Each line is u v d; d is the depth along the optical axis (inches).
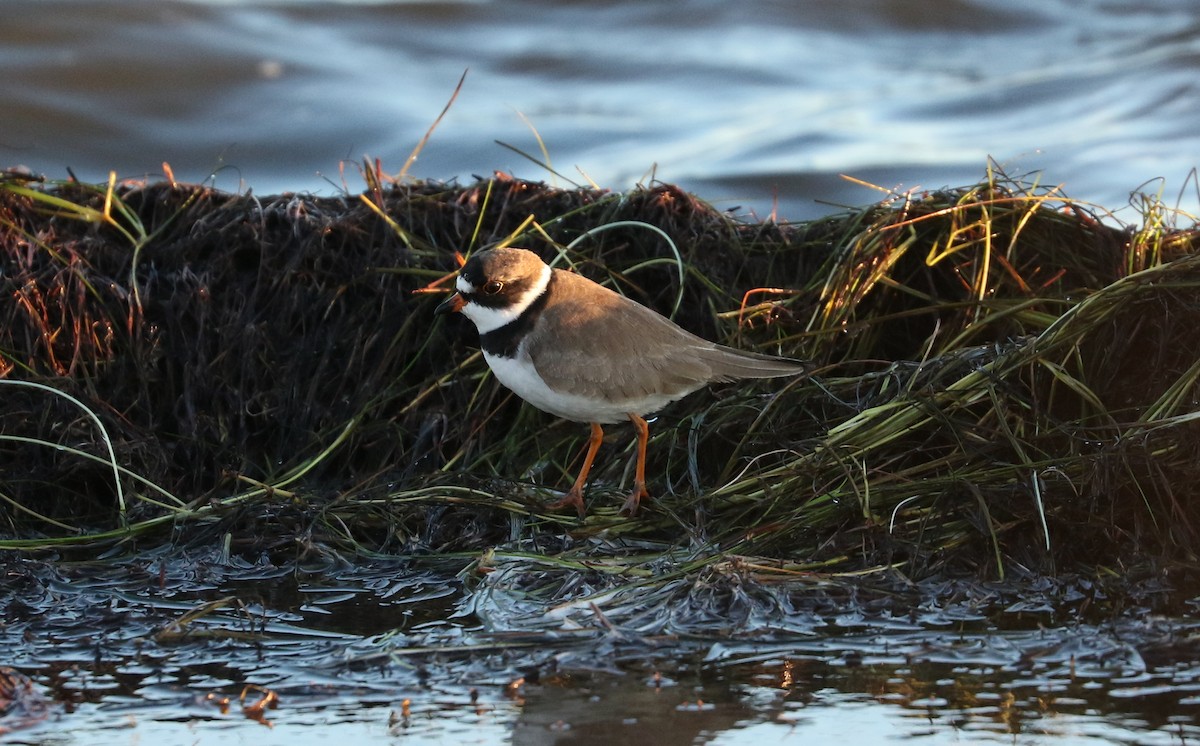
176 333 477.1
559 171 737.0
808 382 450.0
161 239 512.4
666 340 406.3
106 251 498.0
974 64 878.4
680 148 764.0
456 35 895.7
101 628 365.4
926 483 398.0
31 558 409.1
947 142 756.0
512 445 458.9
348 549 413.1
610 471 446.9
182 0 856.9
